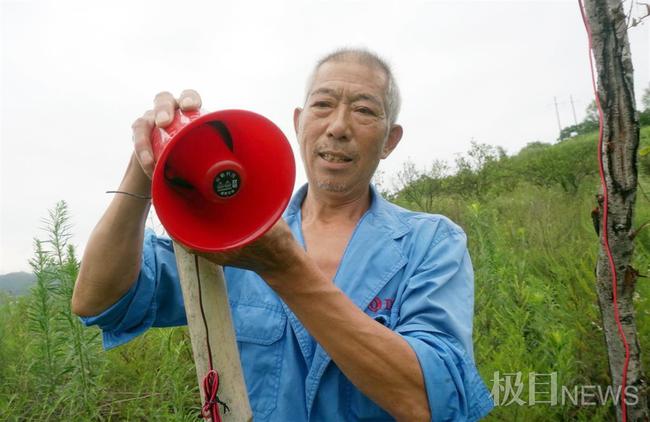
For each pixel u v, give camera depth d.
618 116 2.41
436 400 1.72
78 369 3.60
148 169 1.41
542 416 3.16
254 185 1.44
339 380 2.00
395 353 1.68
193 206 1.43
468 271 2.26
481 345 3.77
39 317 3.58
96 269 1.94
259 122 1.37
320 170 2.31
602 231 2.59
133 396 3.94
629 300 2.61
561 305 4.24
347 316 1.62
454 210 9.22
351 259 2.21
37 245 3.57
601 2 2.36
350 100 2.24
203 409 1.50
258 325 2.13
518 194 12.48
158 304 2.27
